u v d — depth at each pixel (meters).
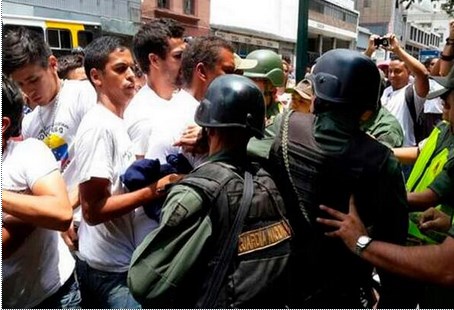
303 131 1.55
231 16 23.94
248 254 1.38
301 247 1.51
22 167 1.64
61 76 4.04
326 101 1.50
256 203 1.41
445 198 1.93
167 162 1.99
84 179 1.91
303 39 3.37
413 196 1.97
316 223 1.50
